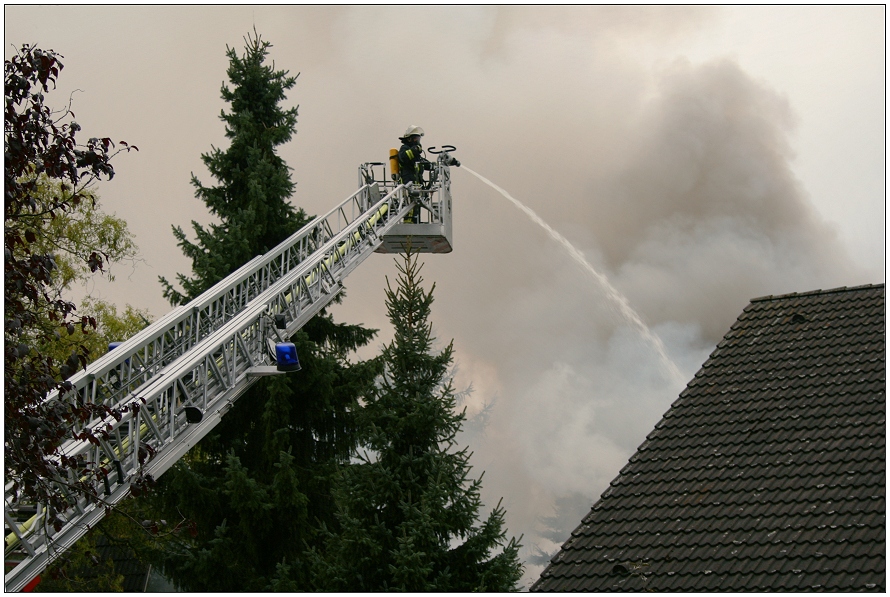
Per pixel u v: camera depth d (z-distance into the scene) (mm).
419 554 11641
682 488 12625
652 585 11375
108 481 11430
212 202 20672
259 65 21672
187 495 17562
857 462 11977
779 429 12938
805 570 10766
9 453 9430
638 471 13188
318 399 19328
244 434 19500
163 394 12969
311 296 17359
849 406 12867
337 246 18922
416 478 12469
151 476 11500
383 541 12195
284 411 18609
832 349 13953
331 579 12078
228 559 17156
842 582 10453
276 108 21672
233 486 17250
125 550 22156
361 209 21312
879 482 11555
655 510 12453
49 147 9797
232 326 14328
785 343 14406
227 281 16125
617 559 11922
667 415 13906
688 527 12000
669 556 11695
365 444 12969
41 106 9688
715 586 11016
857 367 13461
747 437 13008
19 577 10820
